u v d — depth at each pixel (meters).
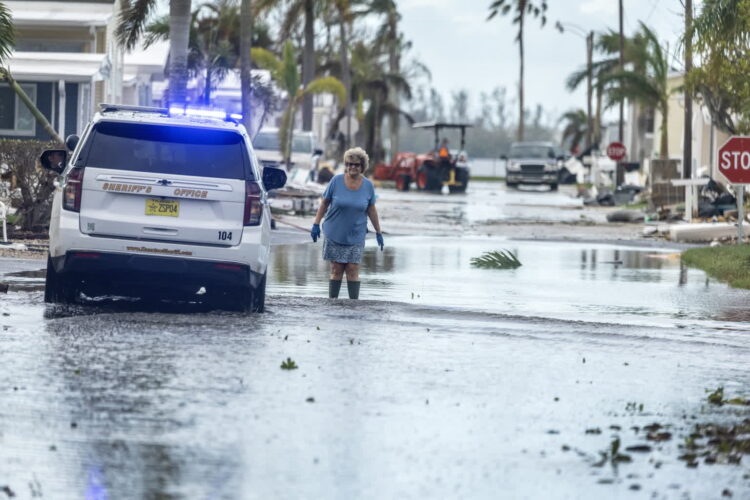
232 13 122.81
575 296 35.62
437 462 15.20
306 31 135.38
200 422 16.78
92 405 17.55
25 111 82.06
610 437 16.89
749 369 22.78
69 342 22.50
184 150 27.17
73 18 85.25
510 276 41.94
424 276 40.94
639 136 168.62
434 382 20.25
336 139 182.62
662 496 14.06
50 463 14.55
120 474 14.20
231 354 22.03
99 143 27.02
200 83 79.19
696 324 28.98
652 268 46.81
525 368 21.94
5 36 53.59
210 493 13.59
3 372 19.56
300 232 62.22
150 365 20.64
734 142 49.72
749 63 53.97
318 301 30.48
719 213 74.62
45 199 46.94
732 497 14.11
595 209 102.31
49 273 27.80
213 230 27.06
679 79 144.75
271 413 17.48
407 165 140.62
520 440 16.50
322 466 14.83
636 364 22.91
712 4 54.72
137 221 26.83
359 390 19.33
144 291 31.44
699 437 17.02
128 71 94.25
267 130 109.81
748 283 38.69
